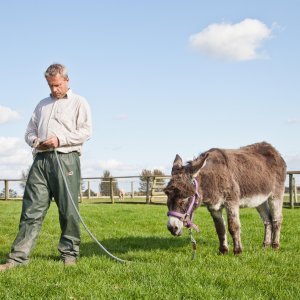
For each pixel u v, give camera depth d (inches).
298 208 831.7
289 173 837.8
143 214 652.7
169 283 211.5
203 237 399.9
